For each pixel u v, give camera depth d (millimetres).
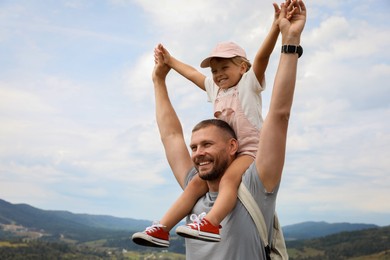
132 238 3639
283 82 3336
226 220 3461
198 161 3613
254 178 3428
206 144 3594
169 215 3715
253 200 3422
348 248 187625
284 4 3486
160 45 4676
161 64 4703
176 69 4668
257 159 3438
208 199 3721
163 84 4730
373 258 167125
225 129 3660
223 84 4117
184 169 4145
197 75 4551
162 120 4453
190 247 3621
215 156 3562
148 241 3588
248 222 3420
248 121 3867
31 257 161875
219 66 4113
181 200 3773
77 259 173375
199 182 3838
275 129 3365
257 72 3904
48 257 166000
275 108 3355
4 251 163625
